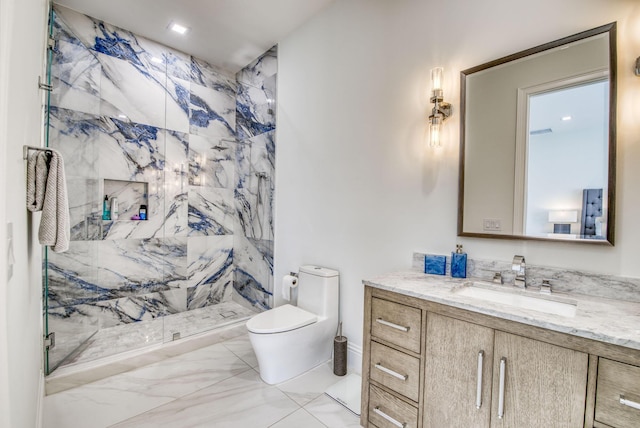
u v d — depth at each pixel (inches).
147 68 115.3
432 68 69.4
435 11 69.5
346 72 89.0
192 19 102.0
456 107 66.1
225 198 141.7
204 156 133.6
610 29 48.1
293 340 77.6
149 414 65.3
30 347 48.9
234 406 68.2
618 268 47.7
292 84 108.4
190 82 127.8
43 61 71.3
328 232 94.3
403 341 54.4
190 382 77.5
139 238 115.0
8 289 30.4
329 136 94.3
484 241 62.1
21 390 38.4
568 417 37.1
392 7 77.7
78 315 99.4
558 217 53.0
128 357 84.6
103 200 106.3
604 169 48.6
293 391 74.0
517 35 57.9
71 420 63.0
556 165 53.3
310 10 96.7
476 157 62.9
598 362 34.9
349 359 86.5
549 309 50.1
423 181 71.4
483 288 58.3
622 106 47.4
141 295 115.7
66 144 97.1
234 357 91.2
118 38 107.9
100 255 105.5
